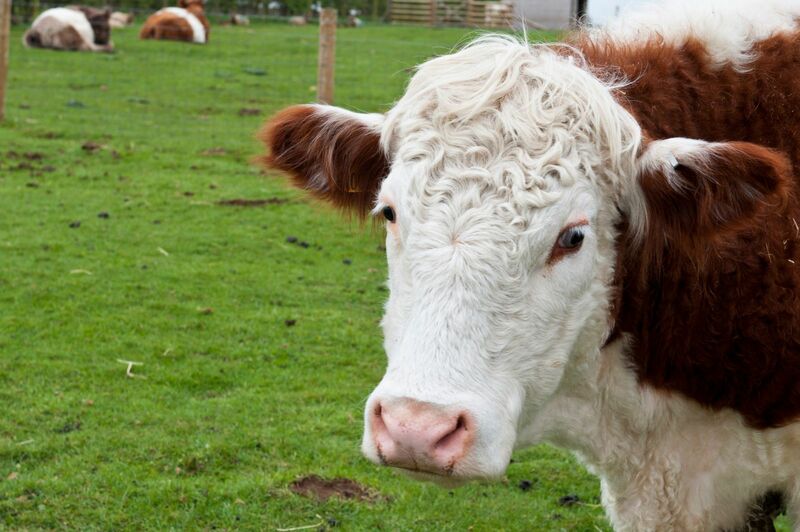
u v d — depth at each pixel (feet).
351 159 13.08
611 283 12.07
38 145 47.62
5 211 36.63
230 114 59.88
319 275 31.99
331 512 18.44
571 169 11.19
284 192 41.68
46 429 21.09
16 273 30.37
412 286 11.03
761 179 11.23
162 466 19.86
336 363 25.38
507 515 18.78
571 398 12.67
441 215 11.03
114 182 42.01
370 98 67.36
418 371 10.53
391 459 10.49
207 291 29.94
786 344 12.50
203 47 91.56
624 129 11.81
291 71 78.02
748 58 13.39
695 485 13.33
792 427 12.80
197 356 25.31
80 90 65.05
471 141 11.35
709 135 13.00
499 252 10.85
